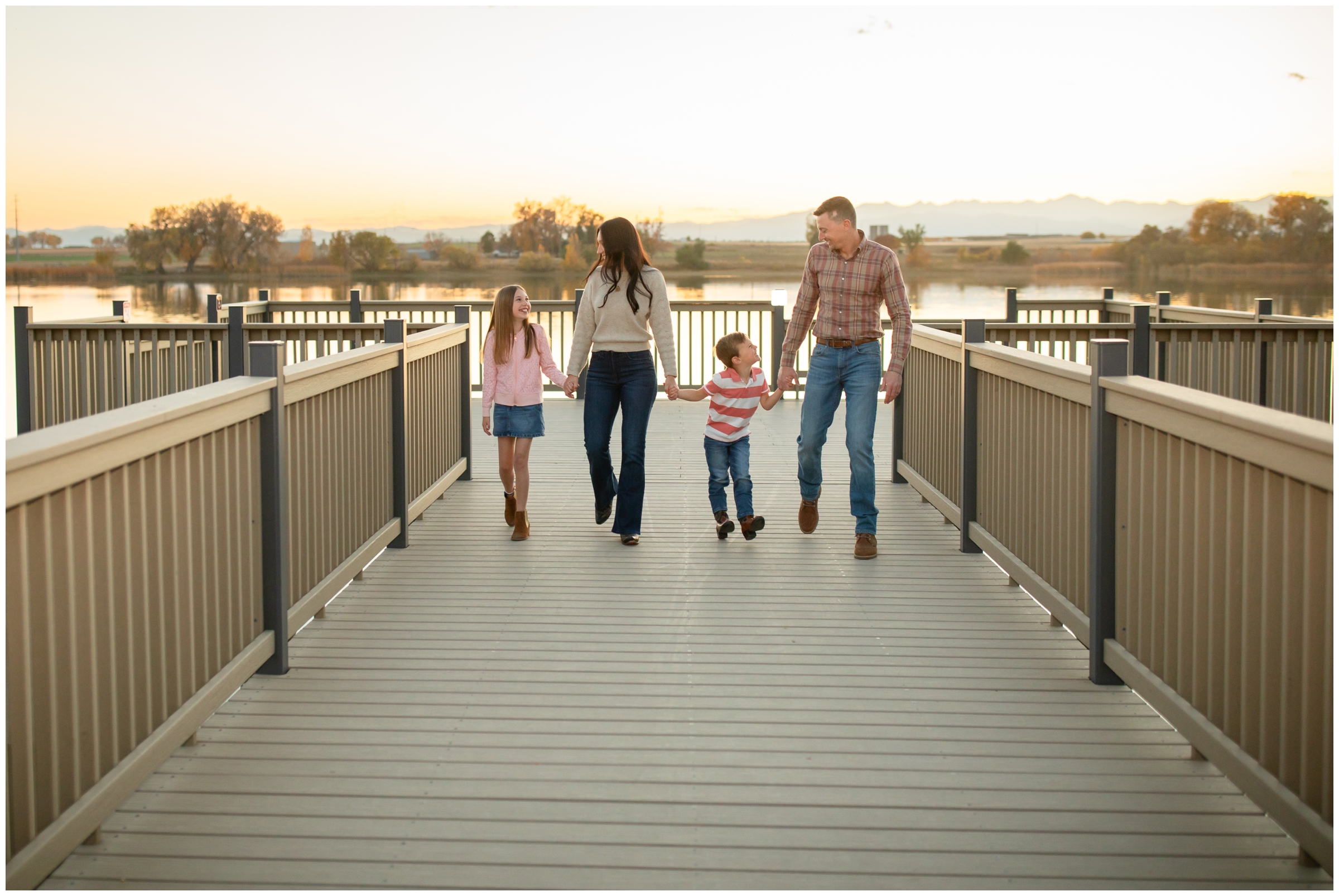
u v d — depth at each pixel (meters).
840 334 4.65
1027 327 5.86
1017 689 3.18
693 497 6.06
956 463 5.01
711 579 4.38
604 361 4.92
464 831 2.34
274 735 2.84
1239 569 2.34
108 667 2.26
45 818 2.03
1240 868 2.18
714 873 2.16
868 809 2.44
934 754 2.73
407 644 3.58
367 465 4.34
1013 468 4.12
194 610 2.72
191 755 2.71
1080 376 3.24
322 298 37.06
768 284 34.59
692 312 10.60
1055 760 2.69
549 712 3.00
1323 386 5.61
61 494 2.05
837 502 5.89
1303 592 2.08
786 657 3.46
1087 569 3.30
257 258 38.44
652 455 7.37
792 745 2.78
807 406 4.79
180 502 2.62
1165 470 2.75
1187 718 2.55
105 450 2.19
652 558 4.71
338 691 3.15
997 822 2.38
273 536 3.22
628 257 4.81
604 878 2.14
